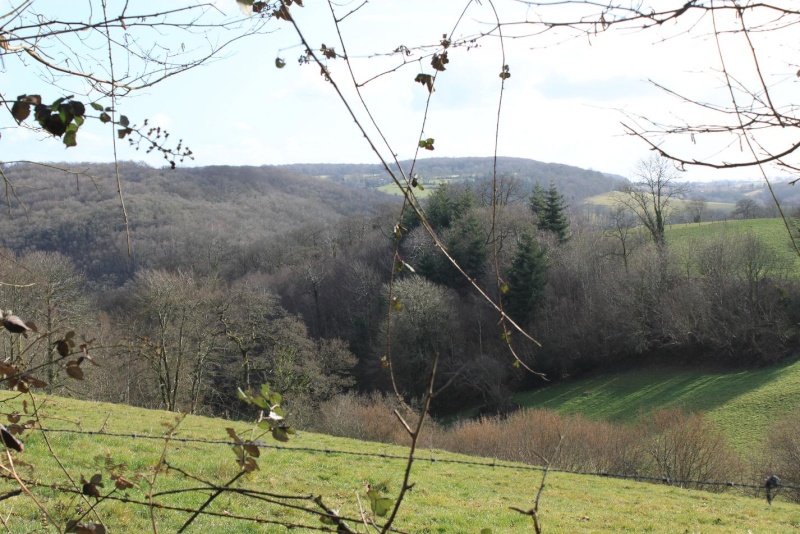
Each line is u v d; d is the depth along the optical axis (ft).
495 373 136.56
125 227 7.99
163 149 8.36
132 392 102.12
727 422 110.42
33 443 38.17
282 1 7.39
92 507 9.14
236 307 110.83
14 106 7.58
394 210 190.29
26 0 7.79
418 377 143.13
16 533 22.94
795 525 46.88
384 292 148.36
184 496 32.89
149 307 98.68
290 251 192.24
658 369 142.92
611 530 40.24
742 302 136.05
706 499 55.57
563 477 58.70
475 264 153.58
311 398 120.37
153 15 8.00
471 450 91.45
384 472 49.67
